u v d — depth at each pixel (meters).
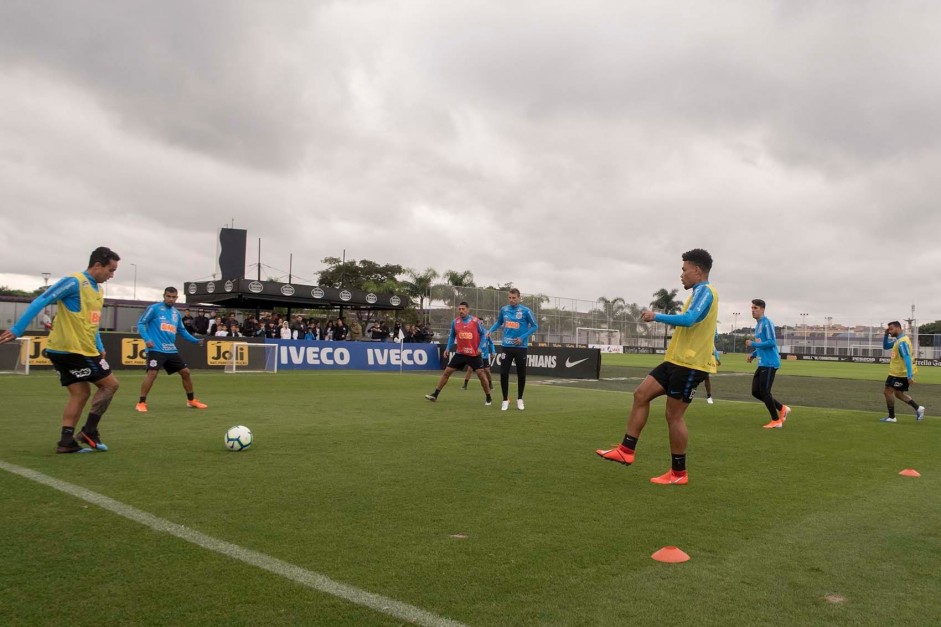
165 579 3.34
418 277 55.00
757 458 7.39
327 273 61.38
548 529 4.38
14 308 30.11
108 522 4.26
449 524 4.43
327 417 10.16
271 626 2.85
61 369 6.57
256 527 4.24
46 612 2.93
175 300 10.72
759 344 10.45
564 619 2.99
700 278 6.04
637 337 63.38
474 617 2.99
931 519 4.84
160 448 7.04
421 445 7.64
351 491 5.28
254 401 12.45
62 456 6.47
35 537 3.93
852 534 4.43
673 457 5.92
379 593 3.23
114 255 6.73
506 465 6.52
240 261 35.28
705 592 3.35
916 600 3.31
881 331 68.44
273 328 27.75
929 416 12.97
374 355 27.70
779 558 3.90
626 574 3.58
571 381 21.72
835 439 9.17
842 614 3.12
